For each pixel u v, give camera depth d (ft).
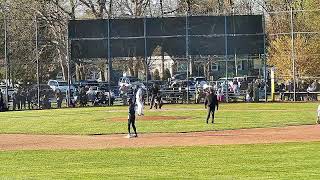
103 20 347.97
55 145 161.17
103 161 127.75
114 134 185.78
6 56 339.57
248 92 347.97
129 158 131.54
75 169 116.57
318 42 352.90
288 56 356.18
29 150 150.92
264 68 346.95
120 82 379.76
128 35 348.18
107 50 348.59
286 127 197.57
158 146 152.76
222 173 107.76
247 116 241.55
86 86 359.05
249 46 345.72
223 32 345.72
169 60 376.27
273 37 380.37
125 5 431.02
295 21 381.40
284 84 355.15
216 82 349.00
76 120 239.91
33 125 222.69
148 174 107.96
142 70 394.11
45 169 117.39
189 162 123.24
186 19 346.74
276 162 119.75
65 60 404.98
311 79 346.13
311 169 109.70
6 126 220.64
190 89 349.41
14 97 336.70
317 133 176.76
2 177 107.24
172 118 236.63
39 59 379.35
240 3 452.76
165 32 348.38
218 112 265.95
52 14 403.54
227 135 175.94
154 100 310.04
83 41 348.59
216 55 346.74
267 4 446.60
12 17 381.81
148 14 433.07
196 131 188.55
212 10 445.37
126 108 314.14
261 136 171.53
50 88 347.15
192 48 347.56
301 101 339.98
